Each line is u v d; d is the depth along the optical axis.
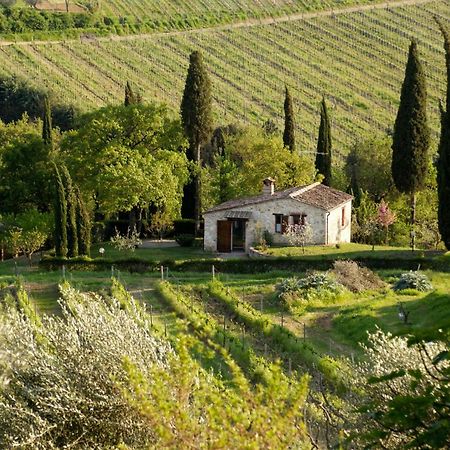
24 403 13.86
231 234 51.84
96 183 53.47
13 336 14.82
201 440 9.34
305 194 52.00
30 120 96.44
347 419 13.49
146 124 56.31
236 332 30.70
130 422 13.73
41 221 51.81
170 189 54.75
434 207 60.22
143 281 41.34
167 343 16.69
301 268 43.28
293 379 21.23
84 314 15.41
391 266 43.59
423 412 9.89
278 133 93.06
